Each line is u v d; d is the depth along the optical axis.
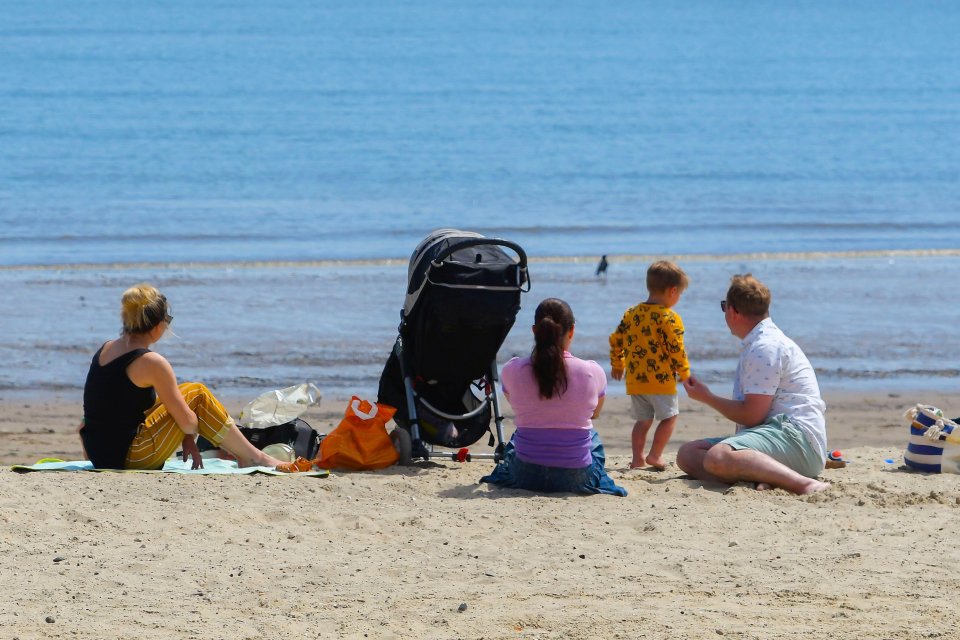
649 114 79.31
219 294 28.38
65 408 18.86
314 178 51.84
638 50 139.88
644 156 60.59
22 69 100.25
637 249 37.28
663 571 9.38
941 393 20.92
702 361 22.53
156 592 8.64
